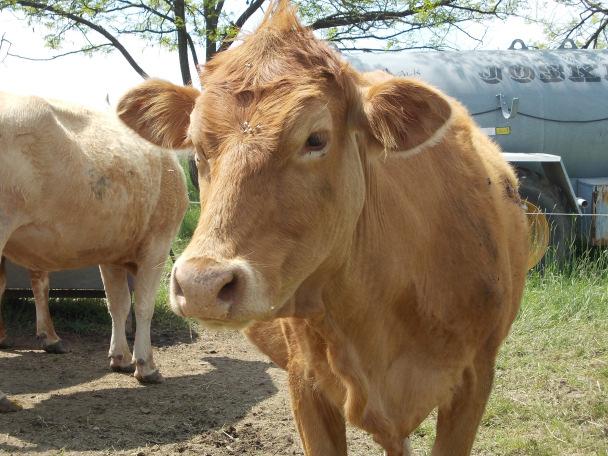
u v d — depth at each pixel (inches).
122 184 239.5
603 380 233.5
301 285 111.4
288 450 194.4
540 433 199.0
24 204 213.6
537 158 354.3
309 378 131.0
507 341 269.3
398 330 126.0
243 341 307.7
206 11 590.2
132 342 308.0
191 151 126.0
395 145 109.0
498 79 379.9
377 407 123.1
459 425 138.9
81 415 216.4
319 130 100.1
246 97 99.5
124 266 265.4
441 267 131.1
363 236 117.0
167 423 212.8
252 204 95.7
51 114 216.4
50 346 284.8
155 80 122.9
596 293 309.9
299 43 105.5
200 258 91.0
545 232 231.9
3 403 214.8
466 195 140.9
